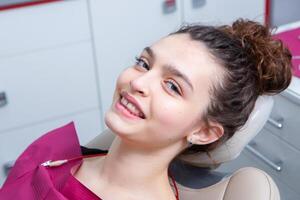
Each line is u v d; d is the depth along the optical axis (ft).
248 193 2.99
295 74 4.41
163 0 6.21
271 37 3.17
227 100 2.86
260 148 4.78
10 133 6.07
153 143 2.87
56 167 3.22
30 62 5.83
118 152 3.02
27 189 3.07
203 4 6.51
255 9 6.90
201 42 2.88
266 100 3.22
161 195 3.12
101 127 6.64
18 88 5.89
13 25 5.56
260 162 4.81
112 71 6.33
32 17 5.61
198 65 2.78
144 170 3.01
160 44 2.90
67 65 6.04
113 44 6.18
